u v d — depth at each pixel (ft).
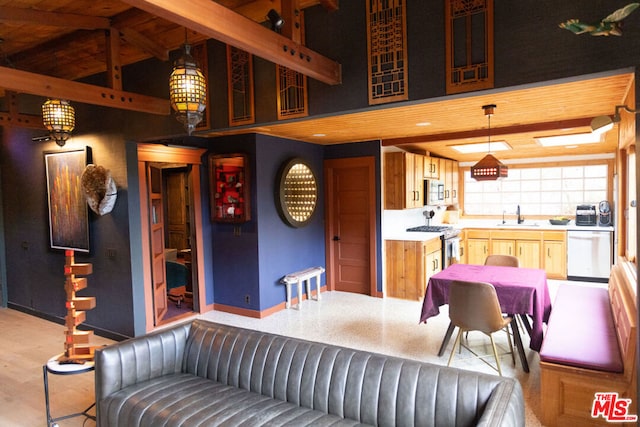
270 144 16.49
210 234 17.44
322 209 19.95
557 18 7.36
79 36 11.67
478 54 8.13
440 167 22.63
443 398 6.39
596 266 20.77
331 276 20.17
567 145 18.79
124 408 7.48
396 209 18.51
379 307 17.31
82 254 15.24
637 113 6.71
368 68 9.41
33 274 17.38
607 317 11.13
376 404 6.80
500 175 12.44
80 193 15.07
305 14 10.13
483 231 23.43
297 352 7.80
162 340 8.86
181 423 6.71
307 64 8.75
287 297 17.35
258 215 15.96
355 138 17.71
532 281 11.31
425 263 18.33
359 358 7.31
